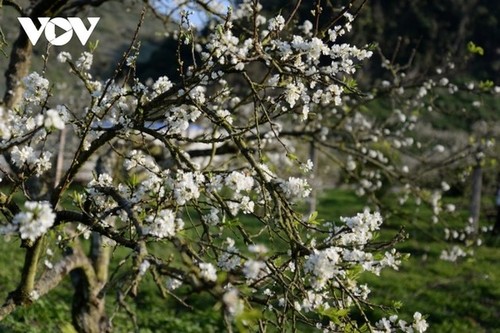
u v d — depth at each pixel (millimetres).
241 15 6496
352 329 3260
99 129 3725
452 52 9625
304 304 3170
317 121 8250
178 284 3043
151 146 6680
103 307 6707
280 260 3426
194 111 3682
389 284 12969
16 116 3691
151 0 7098
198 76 3562
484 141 8805
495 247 16859
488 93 7988
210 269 2670
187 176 3281
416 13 34750
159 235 2959
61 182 3775
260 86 3598
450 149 19281
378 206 8125
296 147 12188
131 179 3580
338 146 7566
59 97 12883
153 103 3670
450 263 14688
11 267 12320
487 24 39344
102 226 3529
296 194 3506
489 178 20281
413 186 8273
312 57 3525
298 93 3590
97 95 3654
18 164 3490
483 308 11961
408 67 8344
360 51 3678
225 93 4543
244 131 3570
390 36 28984
